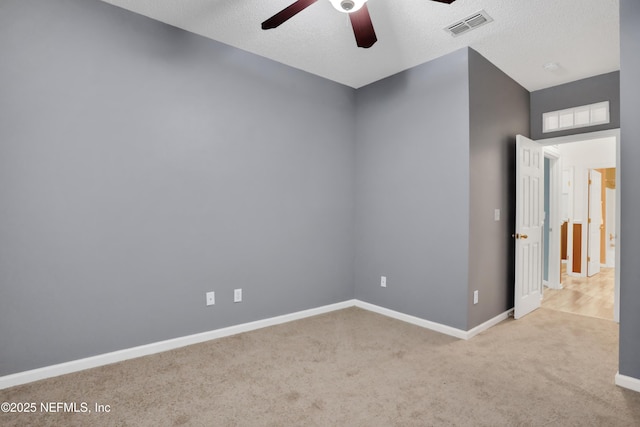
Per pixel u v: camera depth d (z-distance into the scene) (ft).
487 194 10.32
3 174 6.64
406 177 11.03
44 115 7.02
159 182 8.45
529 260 11.88
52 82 7.11
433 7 7.70
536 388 6.83
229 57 9.60
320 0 7.50
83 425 5.59
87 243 7.52
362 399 6.42
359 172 12.67
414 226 10.78
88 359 7.54
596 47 9.55
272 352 8.52
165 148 8.54
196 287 9.07
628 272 6.82
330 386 6.88
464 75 9.56
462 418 5.84
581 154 18.44
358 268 12.71
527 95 12.75
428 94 10.44
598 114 11.34
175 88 8.68
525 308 11.62
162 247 8.52
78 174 7.40
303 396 6.51
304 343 9.11
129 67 8.02
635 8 6.70
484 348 8.82
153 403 6.23
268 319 10.46
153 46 8.36
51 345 7.15
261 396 6.50
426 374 7.41
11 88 6.70
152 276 8.38
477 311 9.93
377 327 10.39
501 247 11.10
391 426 5.63
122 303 7.98
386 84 11.72
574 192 18.65
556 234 15.51
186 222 8.88
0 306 6.65
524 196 11.40
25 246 6.86
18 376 6.81
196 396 6.48
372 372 7.48
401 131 11.21
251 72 10.03
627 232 6.82
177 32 8.73
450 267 9.83
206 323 9.27
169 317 8.66
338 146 12.28
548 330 10.16
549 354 8.45
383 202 11.76
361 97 12.62
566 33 8.82
